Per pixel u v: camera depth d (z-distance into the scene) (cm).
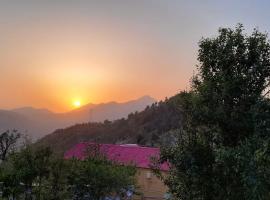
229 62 1357
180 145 1368
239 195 1246
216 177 1293
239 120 1295
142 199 4859
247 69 1357
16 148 2438
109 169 3366
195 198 1341
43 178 2383
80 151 5506
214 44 1380
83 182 3212
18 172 2312
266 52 1358
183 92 1404
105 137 15012
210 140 1342
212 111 1321
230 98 1324
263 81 1345
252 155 1173
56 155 2472
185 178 1357
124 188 3525
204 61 1391
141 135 12412
